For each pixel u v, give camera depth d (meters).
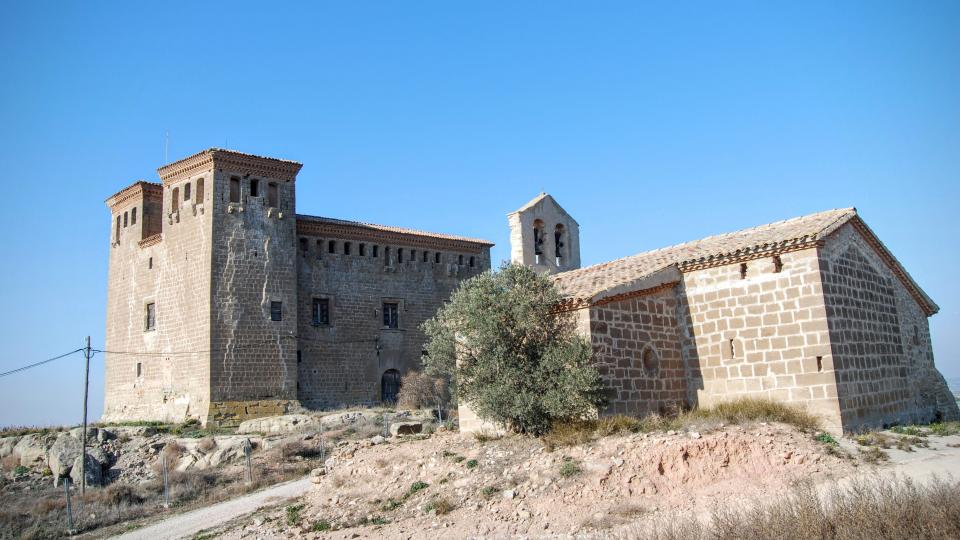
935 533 10.09
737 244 23.05
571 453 17.47
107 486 32.34
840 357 20.38
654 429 18.12
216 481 31.31
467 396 20.86
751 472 15.42
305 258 48.59
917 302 26.16
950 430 20.08
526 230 36.75
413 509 17.80
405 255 53.44
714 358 22.56
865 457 15.95
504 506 16.20
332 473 22.75
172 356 44.66
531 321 20.50
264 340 43.94
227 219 44.06
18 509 29.44
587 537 13.58
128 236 50.97
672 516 13.54
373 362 50.28
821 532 10.79
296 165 46.94
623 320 21.47
